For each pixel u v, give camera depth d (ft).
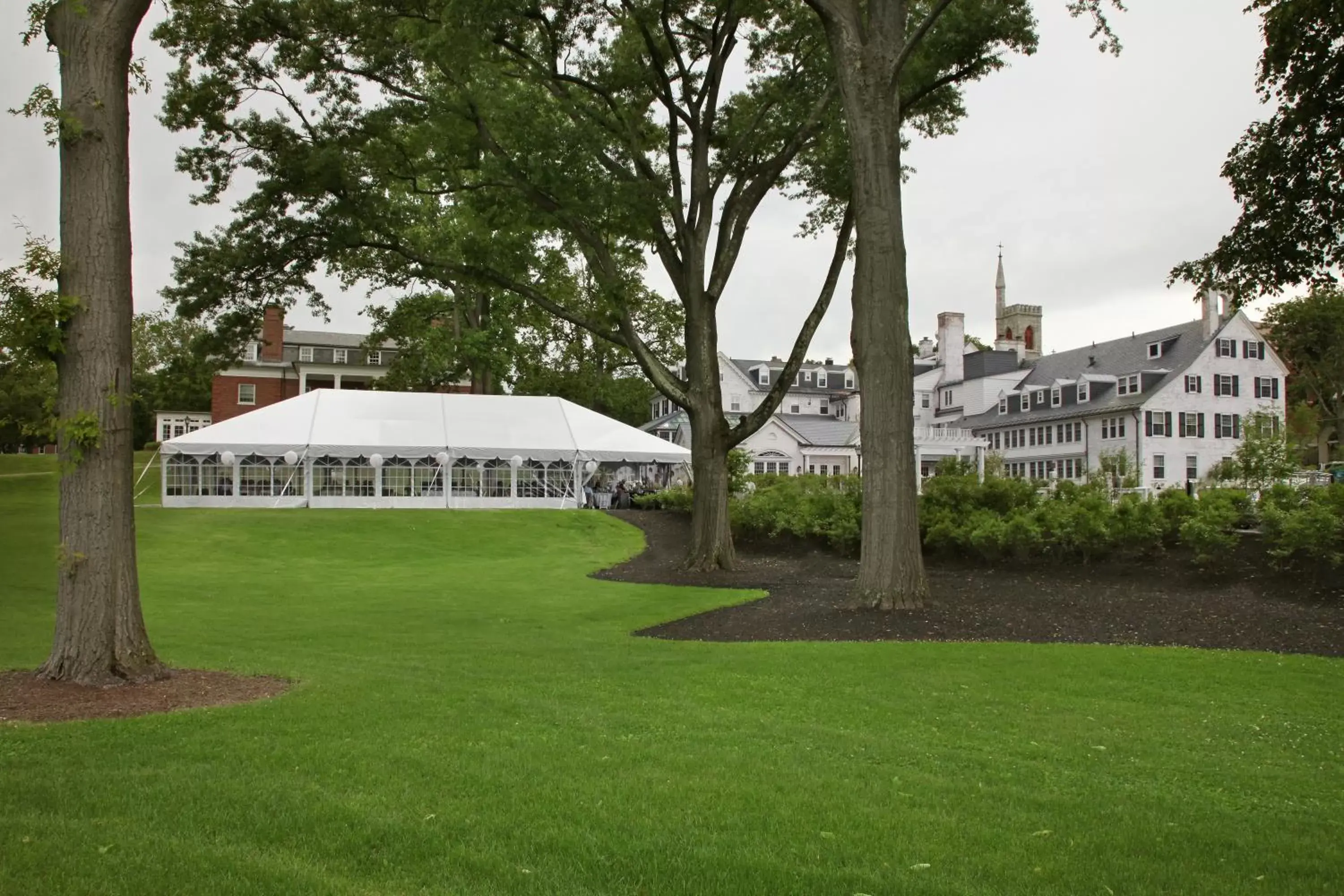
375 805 15.66
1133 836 14.90
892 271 43.06
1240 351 171.83
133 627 27.66
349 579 66.44
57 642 27.04
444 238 95.25
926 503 64.90
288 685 27.45
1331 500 46.21
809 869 13.20
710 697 25.68
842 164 65.77
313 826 14.61
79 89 26.96
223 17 52.95
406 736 20.57
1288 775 18.69
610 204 58.85
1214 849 14.42
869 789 17.15
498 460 120.47
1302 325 177.58
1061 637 36.65
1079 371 196.34
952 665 30.55
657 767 18.28
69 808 15.43
